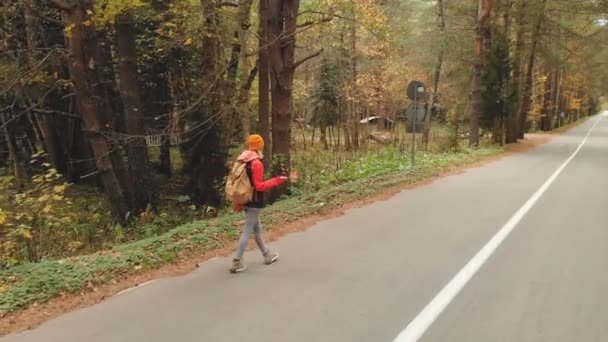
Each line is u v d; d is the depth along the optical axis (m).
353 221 9.44
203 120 15.89
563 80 63.00
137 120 14.64
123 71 14.37
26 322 5.02
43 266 6.44
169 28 15.37
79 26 11.89
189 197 16.03
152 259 6.84
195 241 7.73
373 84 36.94
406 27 32.31
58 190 9.91
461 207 10.82
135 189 14.70
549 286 5.95
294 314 5.16
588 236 8.32
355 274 6.39
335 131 50.12
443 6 32.62
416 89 17.50
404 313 5.18
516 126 33.38
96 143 12.73
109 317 5.11
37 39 16.53
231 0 15.07
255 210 6.54
